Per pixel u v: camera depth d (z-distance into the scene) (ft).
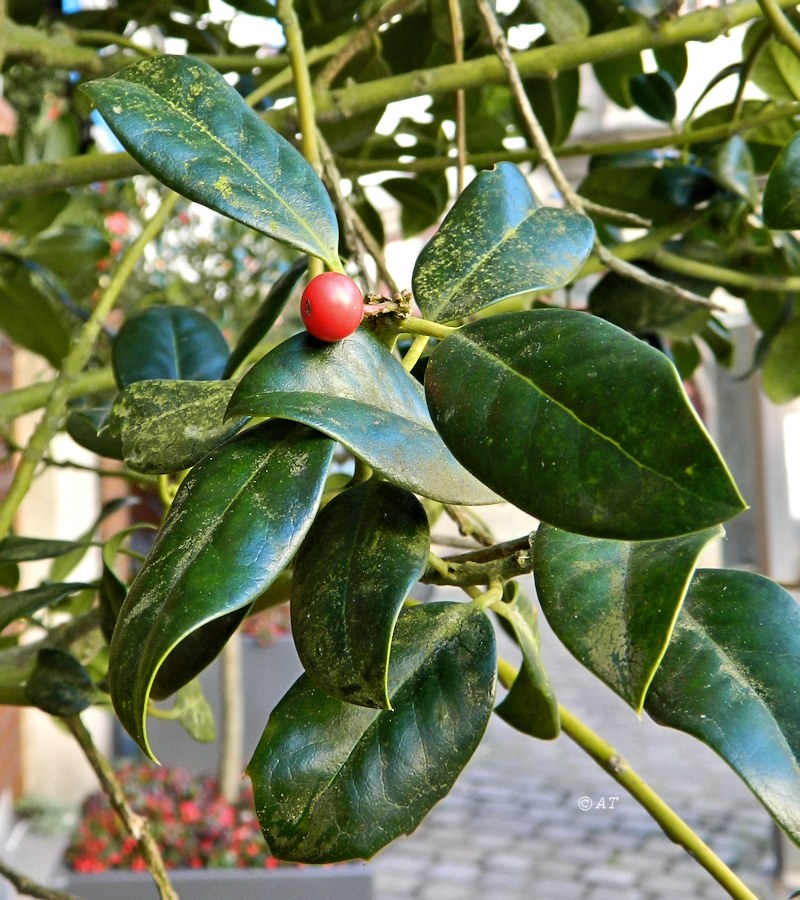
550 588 0.45
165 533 0.43
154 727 5.60
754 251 1.18
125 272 0.89
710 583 0.54
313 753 0.51
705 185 1.14
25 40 1.03
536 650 0.58
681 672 0.49
